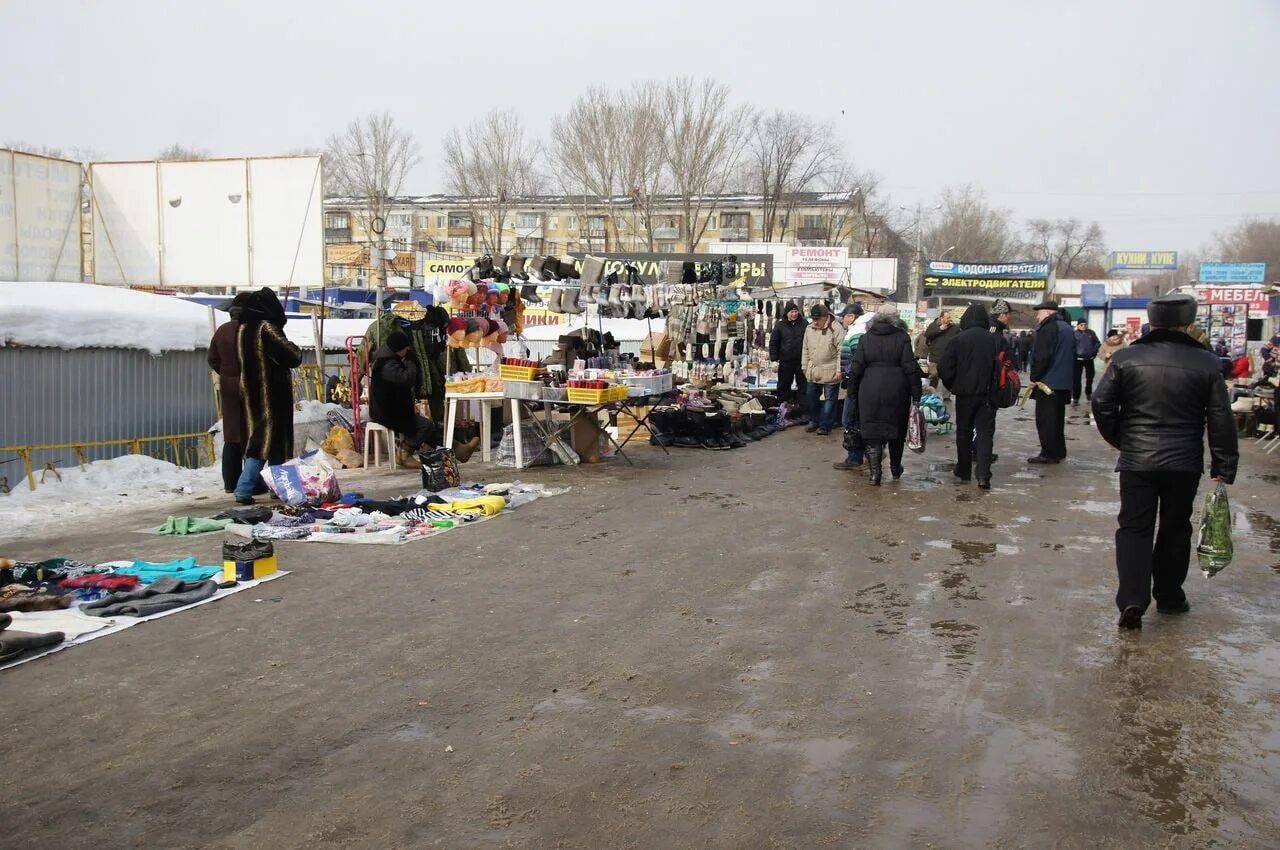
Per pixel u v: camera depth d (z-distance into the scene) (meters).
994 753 3.78
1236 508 9.09
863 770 3.64
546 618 5.50
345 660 4.82
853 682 4.54
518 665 4.75
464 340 11.95
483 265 12.45
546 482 10.30
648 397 12.20
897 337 10.23
